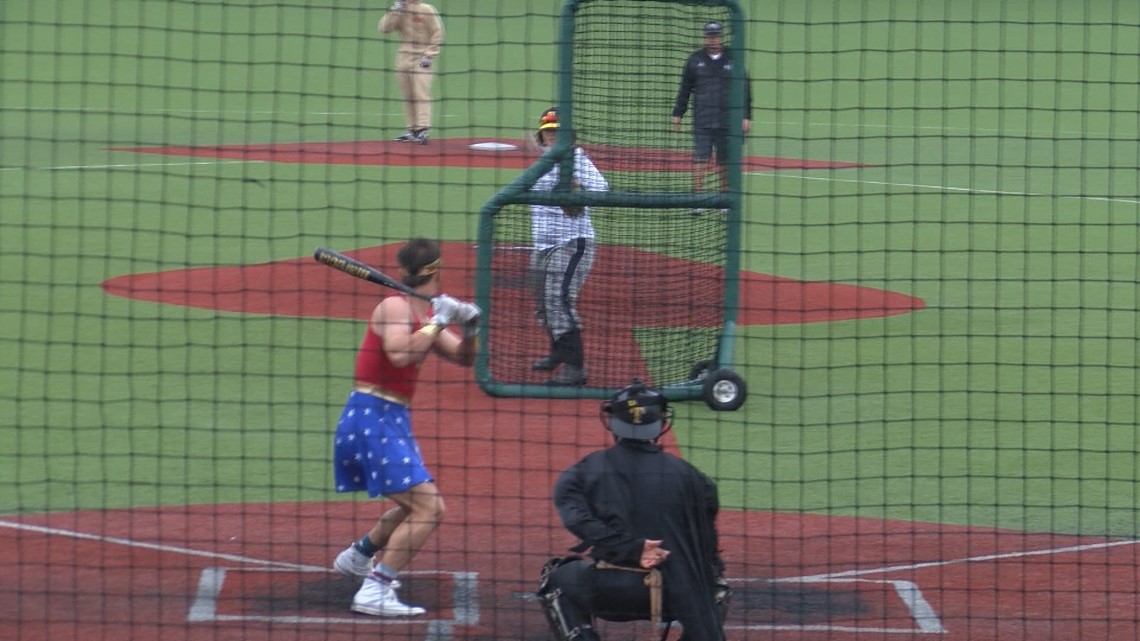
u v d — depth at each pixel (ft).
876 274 193.57
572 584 80.48
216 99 331.57
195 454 120.26
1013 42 405.80
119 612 90.38
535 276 137.69
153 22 400.47
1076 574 98.58
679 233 140.97
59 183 237.25
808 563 100.22
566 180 135.74
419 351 88.89
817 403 137.59
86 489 112.06
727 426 130.52
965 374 147.23
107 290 174.91
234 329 158.30
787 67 385.09
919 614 91.71
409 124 263.49
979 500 113.39
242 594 93.56
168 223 213.05
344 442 90.68
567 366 136.56
